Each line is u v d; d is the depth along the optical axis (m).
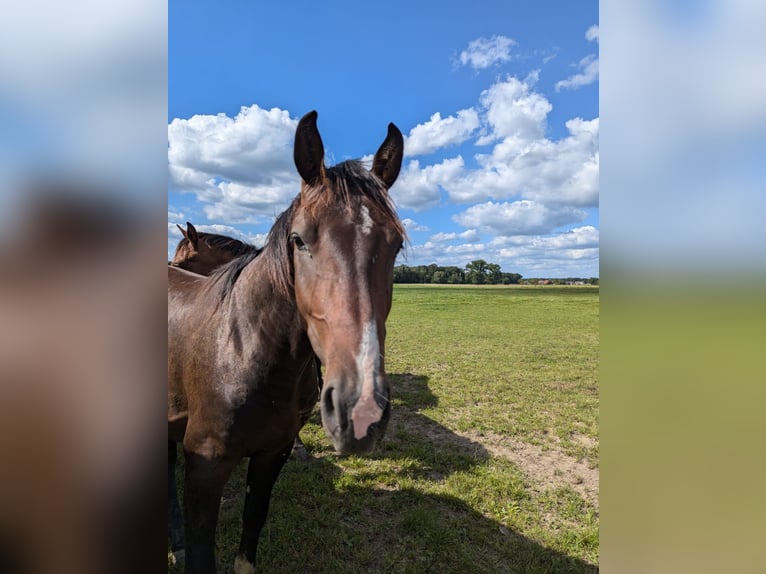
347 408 1.47
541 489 4.07
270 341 2.05
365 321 1.59
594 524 3.52
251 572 2.49
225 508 3.52
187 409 2.43
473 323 18.94
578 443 5.26
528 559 3.05
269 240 2.12
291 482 3.87
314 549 3.04
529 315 23.16
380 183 1.92
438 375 8.65
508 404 6.74
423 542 3.15
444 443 5.07
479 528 3.38
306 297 1.79
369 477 4.09
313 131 1.86
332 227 1.73
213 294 2.39
